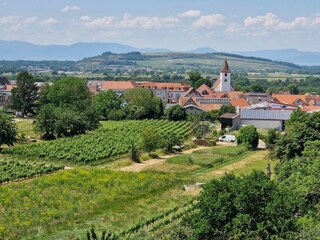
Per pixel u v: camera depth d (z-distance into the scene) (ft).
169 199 228.02
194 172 296.92
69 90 555.69
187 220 131.13
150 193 237.45
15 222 185.68
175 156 347.97
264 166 312.29
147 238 166.09
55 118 440.86
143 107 582.35
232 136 431.02
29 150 351.25
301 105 612.29
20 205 209.97
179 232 151.74
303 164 190.29
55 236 172.35
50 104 506.07
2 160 317.63
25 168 291.99
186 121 555.69
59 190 235.40
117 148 363.56
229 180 127.75
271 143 376.48
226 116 490.90
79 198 224.53
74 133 449.48
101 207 212.02
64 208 207.92
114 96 604.49
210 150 372.99
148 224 187.62
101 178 260.01
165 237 157.17
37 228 181.16
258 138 398.42
